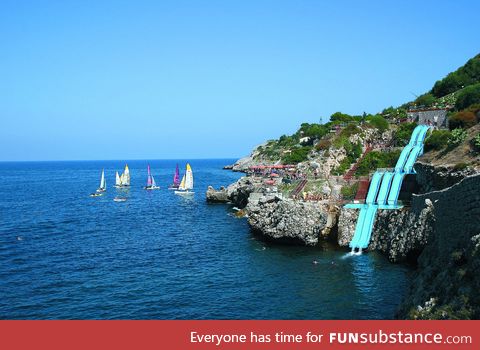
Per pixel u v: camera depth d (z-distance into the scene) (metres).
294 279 52.03
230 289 49.25
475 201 32.94
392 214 62.22
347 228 66.38
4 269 57.97
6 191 178.88
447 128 92.19
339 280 51.09
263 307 43.56
